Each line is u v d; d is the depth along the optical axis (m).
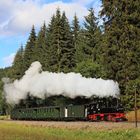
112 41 60.06
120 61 57.88
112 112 50.53
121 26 59.53
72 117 54.50
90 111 51.66
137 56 57.00
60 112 57.16
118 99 51.81
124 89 56.62
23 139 30.50
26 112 67.88
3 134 34.34
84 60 72.38
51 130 39.50
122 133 32.59
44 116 61.44
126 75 56.69
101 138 32.00
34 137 31.91
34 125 48.22
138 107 54.94
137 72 56.28
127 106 55.16
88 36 75.62
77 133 35.44
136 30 58.03
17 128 42.91
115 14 60.06
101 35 73.62
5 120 68.50
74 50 83.75
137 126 37.62
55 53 82.19
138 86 54.94
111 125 39.81
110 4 61.41
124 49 58.12
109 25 61.25
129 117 51.72
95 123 43.97
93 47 75.12
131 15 58.66
